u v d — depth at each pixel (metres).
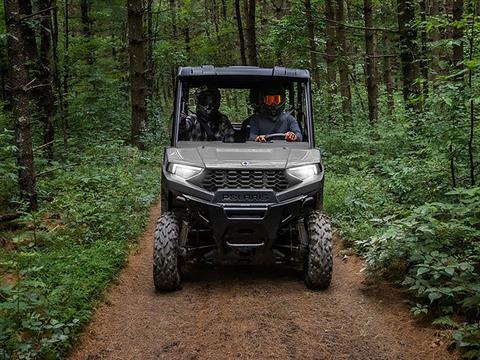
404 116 10.89
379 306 5.08
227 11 37.03
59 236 6.96
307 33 18.67
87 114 18.27
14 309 4.50
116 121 19.25
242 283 5.86
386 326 4.67
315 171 5.65
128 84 23.97
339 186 9.65
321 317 4.89
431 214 5.62
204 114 6.52
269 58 25.88
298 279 5.97
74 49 17.97
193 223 5.71
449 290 4.57
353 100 23.53
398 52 12.02
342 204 8.44
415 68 11.67
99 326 4.82
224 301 5.32
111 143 14.32
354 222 7.60
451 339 4.21
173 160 5.74
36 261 5.91
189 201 5.41
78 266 5.84
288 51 21.38
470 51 5.98
